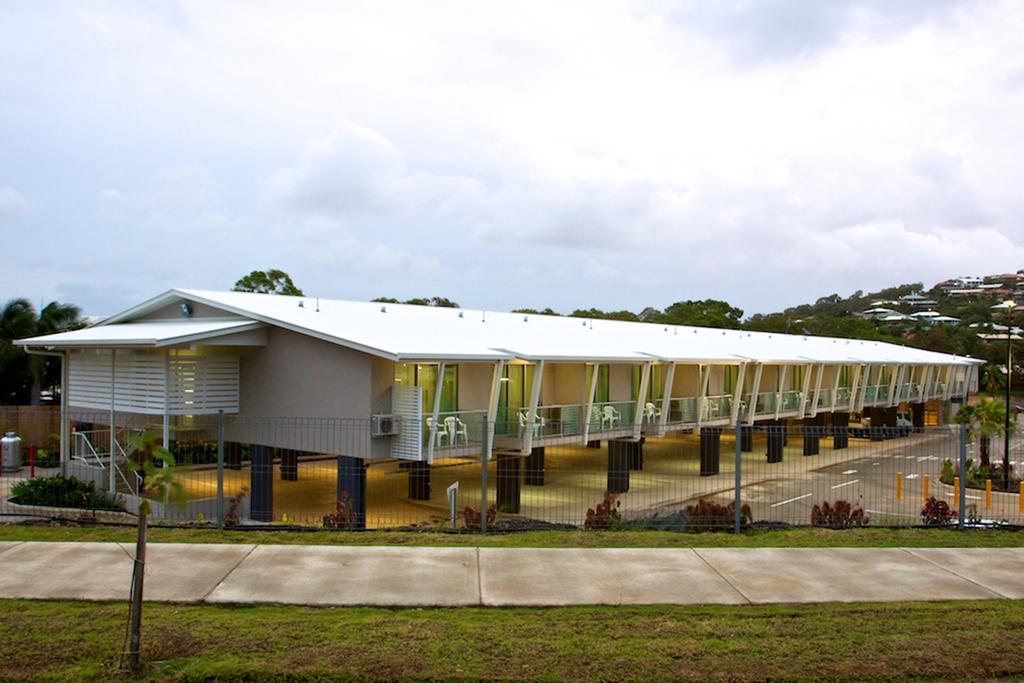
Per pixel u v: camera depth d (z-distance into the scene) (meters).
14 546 10.10
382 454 20.11
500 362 21.88
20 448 27.41
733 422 32.59
